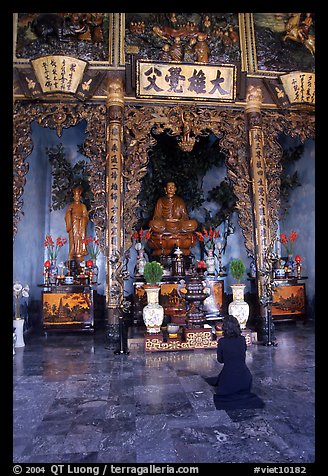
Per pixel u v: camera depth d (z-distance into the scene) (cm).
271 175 809
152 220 981
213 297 884
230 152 799
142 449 305
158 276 680
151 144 773
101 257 1057
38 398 430
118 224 720
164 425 351
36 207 966
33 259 938
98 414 380
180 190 1111
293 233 979
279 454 294
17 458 293
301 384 470
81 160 1081
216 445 310
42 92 729
